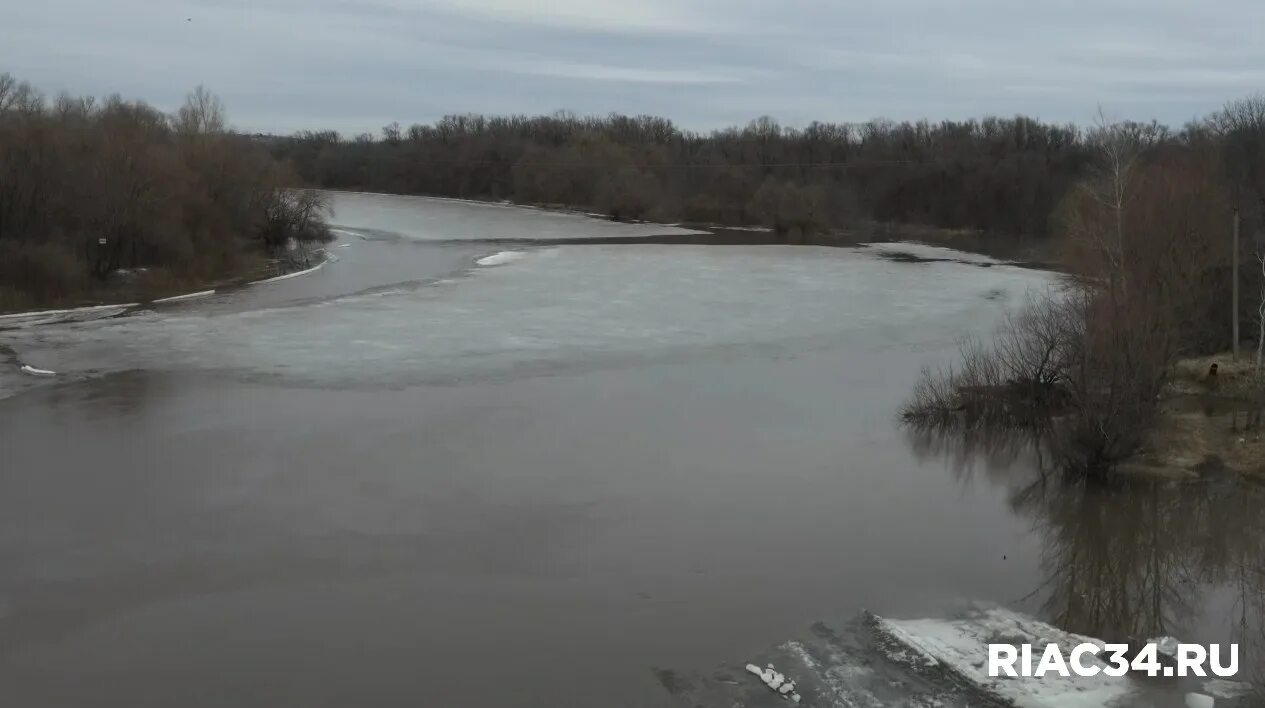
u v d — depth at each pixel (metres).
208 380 26.09
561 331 34.25
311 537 15.50
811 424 22.41
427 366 28.27
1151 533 16.12
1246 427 21.39
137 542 15.24
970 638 12.31
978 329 35.62
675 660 11.84
